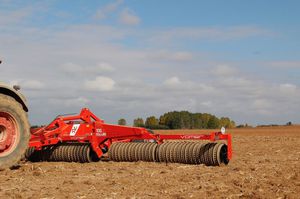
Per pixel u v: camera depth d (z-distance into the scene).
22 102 9.02
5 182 7.16
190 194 6.21
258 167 9.27
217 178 7.64
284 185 7.01
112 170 8.83
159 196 6.06
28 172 8.45
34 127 11.20
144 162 10.25
